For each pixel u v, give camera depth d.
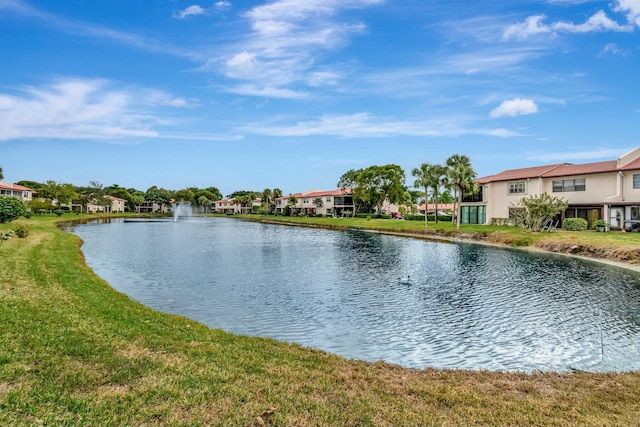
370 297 18.00
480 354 11.30
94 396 5.91
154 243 41.88
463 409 6.44
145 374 6.83
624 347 11.80
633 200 40.41
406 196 97.81
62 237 37.78
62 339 8.12
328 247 39.50
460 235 48.31
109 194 147.00
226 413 5.72
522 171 56.31
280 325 13.82
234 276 22.91
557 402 6.96
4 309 9.93
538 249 36.28
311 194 125.81
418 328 13.64
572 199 46.50
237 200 162.75
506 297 18.11
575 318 14.77
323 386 7.02
